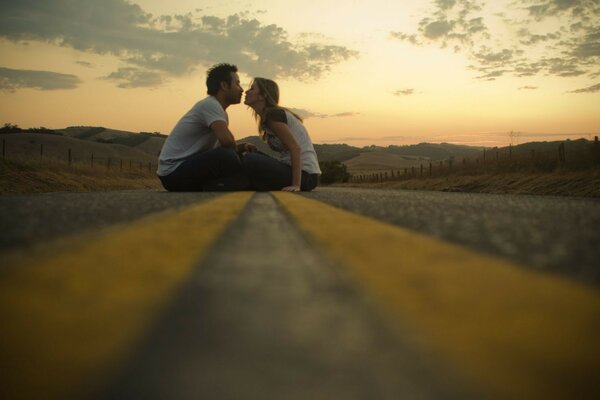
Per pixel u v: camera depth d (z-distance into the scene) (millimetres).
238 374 325
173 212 2488
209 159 6922
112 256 1005
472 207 3371
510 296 636
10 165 19391
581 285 731
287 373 327
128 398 291
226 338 415
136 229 1626
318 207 2939
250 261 942
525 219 2350
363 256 1029
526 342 415
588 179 15258
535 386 317
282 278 749
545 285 720
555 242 1431
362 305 553
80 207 2850
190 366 342
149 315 502
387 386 307
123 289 656
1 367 344
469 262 946
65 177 21672
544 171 19609
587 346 407
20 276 761
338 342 396
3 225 1782
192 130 7109
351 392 295
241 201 3688
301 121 8008
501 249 1268
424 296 616
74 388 309
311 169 7746
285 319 480
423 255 1053
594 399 313
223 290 649
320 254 1060
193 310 527
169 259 964
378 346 385
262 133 7586
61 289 655
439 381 318
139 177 34031
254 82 7297
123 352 375
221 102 7469
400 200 4406
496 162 24719
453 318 496
